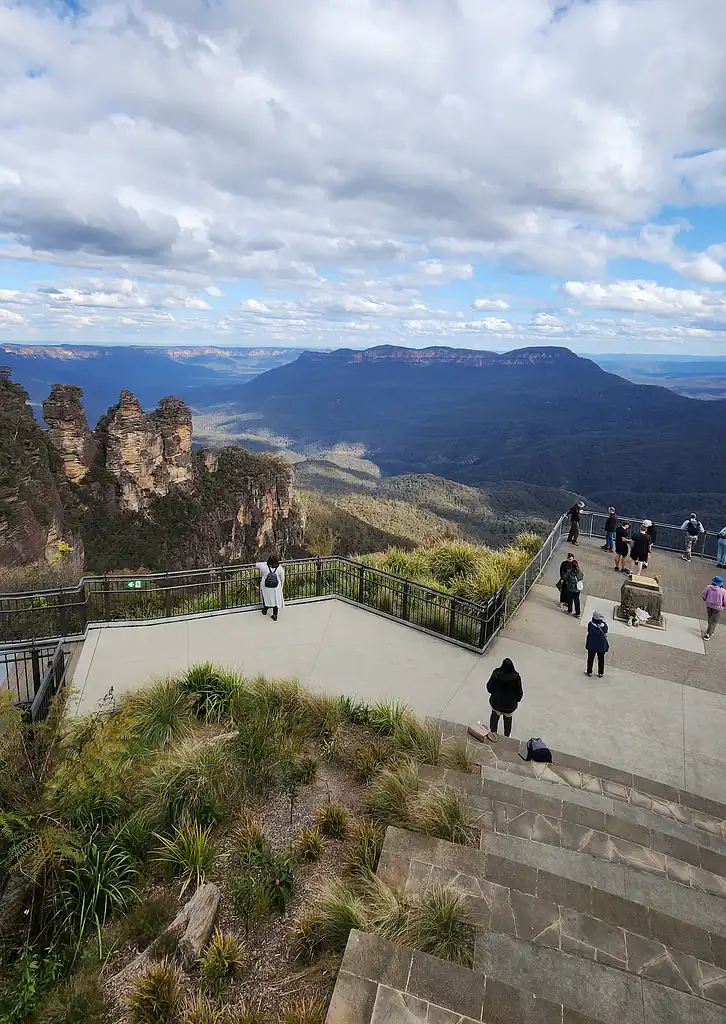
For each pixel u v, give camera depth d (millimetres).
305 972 4754
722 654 12430
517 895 5426
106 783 6449
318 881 5852
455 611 12398
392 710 9109
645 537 16906
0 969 4957
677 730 9594
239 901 5477
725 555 18406
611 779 8109
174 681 9336
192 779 6738
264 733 7973
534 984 4430
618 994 4367
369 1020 3965
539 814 6891
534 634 13156
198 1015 4340
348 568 15117
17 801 5926
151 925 5297
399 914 5070
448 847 6035
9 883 5652
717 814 7562
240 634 12289
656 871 6184
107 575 13953
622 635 13227
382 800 6855
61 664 9781
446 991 4168
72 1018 4363
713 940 5117
